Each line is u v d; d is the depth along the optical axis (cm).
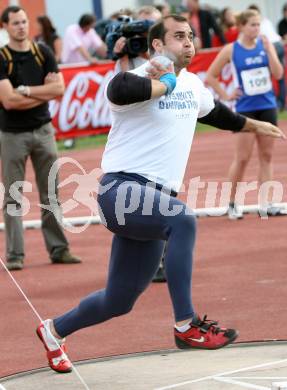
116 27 1550
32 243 2052
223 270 1709
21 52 1753
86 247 1989
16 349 1321
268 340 1289
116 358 1250
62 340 1187
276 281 1612
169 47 1119
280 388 1051
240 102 2177
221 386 1111
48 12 5281
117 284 1137
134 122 1107
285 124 3816
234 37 4091
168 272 1068
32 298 1584
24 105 1739
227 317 1410
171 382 1137
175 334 1089
